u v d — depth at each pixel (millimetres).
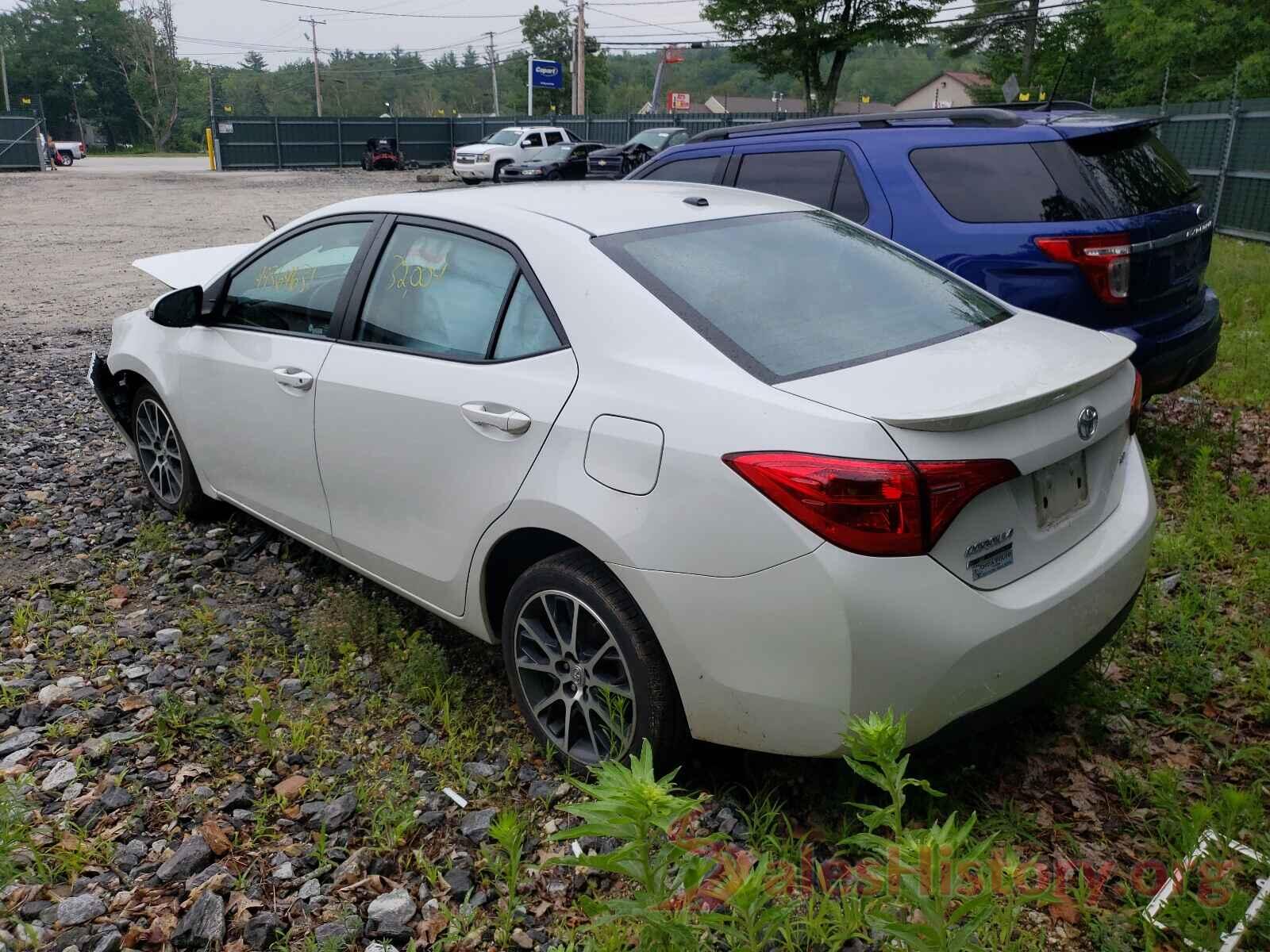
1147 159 5461
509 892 2490
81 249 16719
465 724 3426
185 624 4098
